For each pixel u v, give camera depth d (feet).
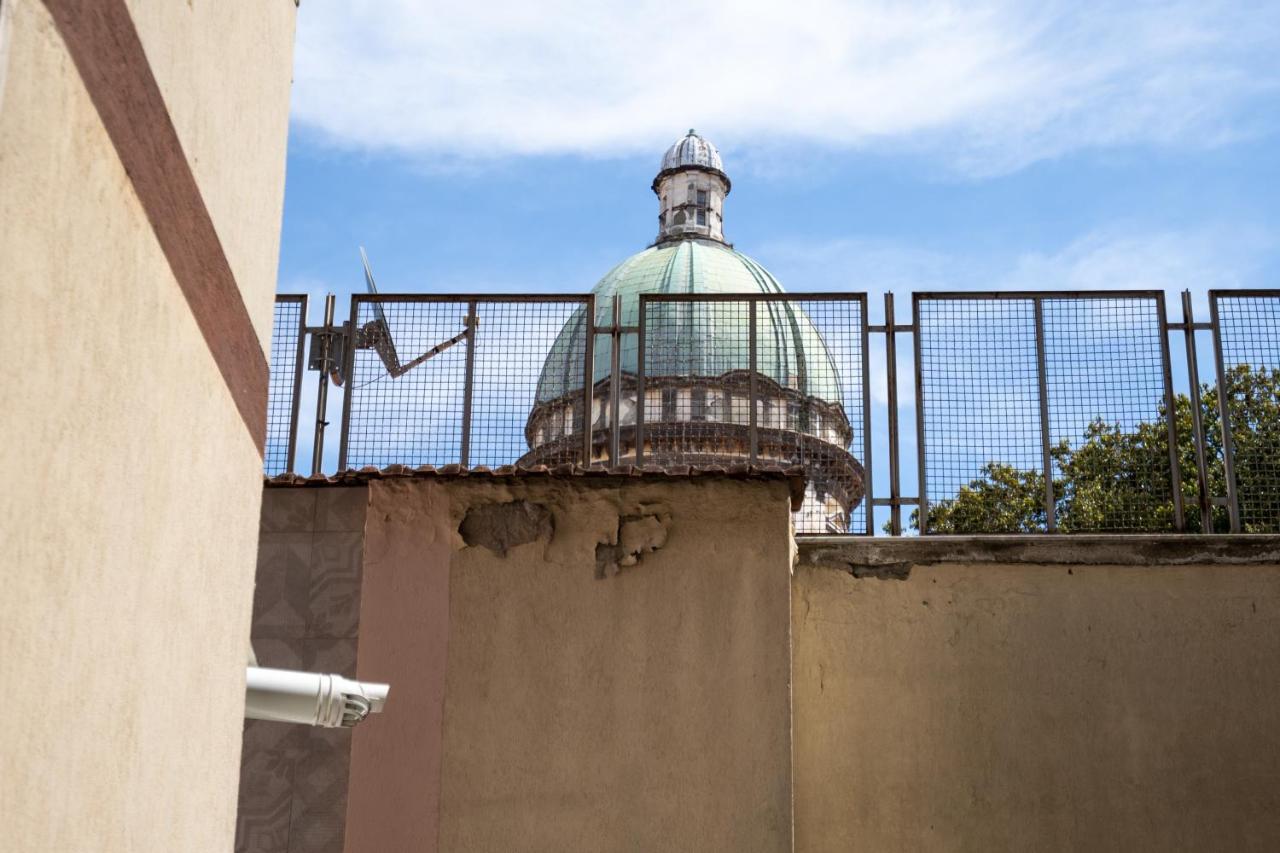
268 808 27.04
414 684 27.66
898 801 29.63
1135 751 29.68
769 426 32.91
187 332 14.52
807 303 33.81
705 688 27.53
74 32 11.62
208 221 15.26
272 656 27.81
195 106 14.84
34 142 10.94
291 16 19.03
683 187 158.71
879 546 30.96
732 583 28.04
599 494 28.58
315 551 28.40
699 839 26.76
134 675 13.21
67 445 11.63
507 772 27.20
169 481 14.08
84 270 11.92
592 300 33.32
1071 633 30.32
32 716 11.08
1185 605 30.37
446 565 28.27
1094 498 32.42
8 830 10.71
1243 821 29.27
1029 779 29.63
